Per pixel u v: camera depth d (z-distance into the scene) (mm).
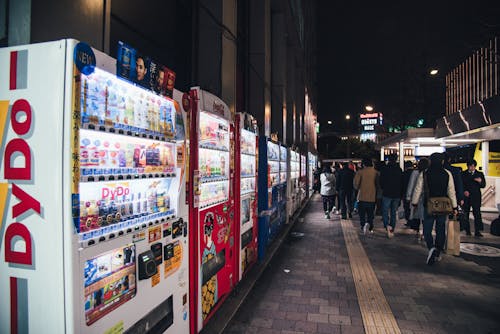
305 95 22703
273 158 7320
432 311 4027
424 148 19359
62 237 1712
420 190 6219
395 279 5152
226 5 6480
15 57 1807
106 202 2008
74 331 1728
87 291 1833
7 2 2395
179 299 2832
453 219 6207
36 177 1753
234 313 3932
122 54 2018
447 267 5727
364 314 3965
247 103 9727
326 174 11156
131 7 4105
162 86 2508
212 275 3648
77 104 1726
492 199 12586
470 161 8250
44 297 1755
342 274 5430
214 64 6281
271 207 6996
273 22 12469
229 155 4223
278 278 5270
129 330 2170
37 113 1755
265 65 9812
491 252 6668
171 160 2713
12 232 1808
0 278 1843
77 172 1726
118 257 2068
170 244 2674
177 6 5543
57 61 1733
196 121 3188
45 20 2432
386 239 7957
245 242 5023
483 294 4535
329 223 10383
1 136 1824
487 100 10352
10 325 1830
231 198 4320
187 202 3012
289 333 3549
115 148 2061
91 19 2830
